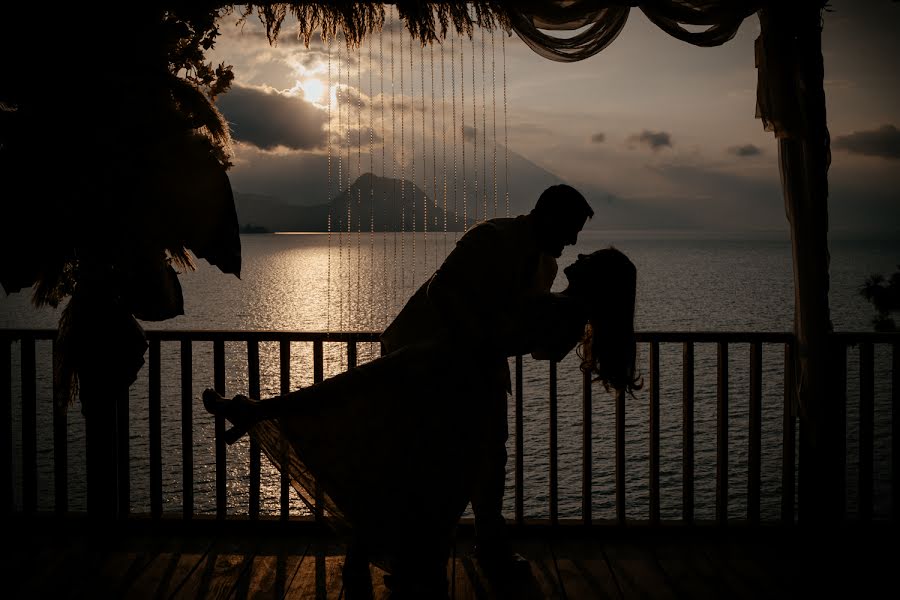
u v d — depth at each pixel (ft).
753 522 9.96
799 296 9.74
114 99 8.62
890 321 34.04
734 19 9.45
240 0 9.69
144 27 8.82
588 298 7.35
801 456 9.89
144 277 9.02
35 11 8.56
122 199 8.66
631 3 9.41
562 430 98.07
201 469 76.13
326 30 10.13
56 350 9.20
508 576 8.55
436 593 7.31
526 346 7.28
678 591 8.28
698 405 110.73
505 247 7.54
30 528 9.84
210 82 9.46
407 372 7.18
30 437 9.88
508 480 77.61
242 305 237.45
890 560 9.18
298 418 7.29
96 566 8.86
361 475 7.29
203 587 8.32
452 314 7.20
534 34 9.61
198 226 8.88
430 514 7.25
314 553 9.25
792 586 8.43
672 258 570.05
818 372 9.63
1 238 8.56
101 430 9.43
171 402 105.60
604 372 7.44
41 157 8.55
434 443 7.18
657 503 9.95
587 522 9.82
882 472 68.95
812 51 9.43
